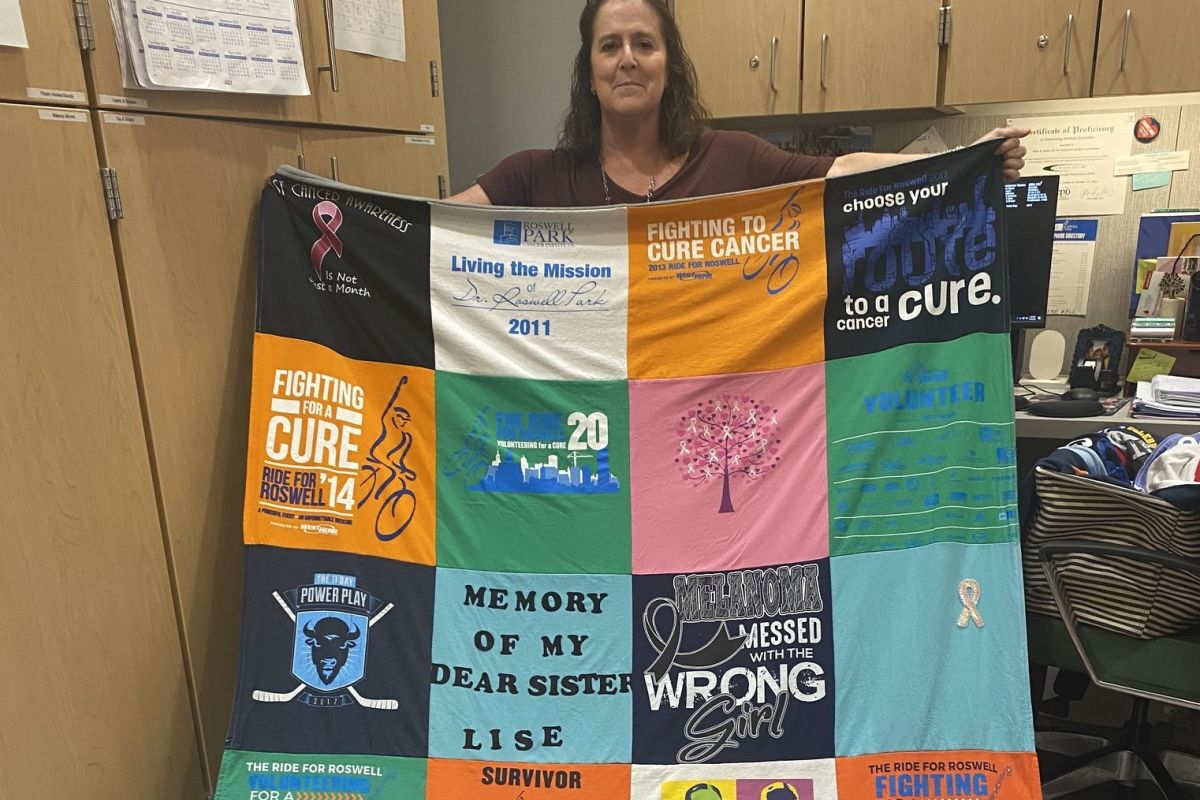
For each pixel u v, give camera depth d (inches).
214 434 58.9
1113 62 83.1
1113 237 95.2
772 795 55.8
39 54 45.1
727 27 92.7
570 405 60.2
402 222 60.1
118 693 53.1
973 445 58.3
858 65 90.1
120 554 52.5
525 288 60.6
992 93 87.3
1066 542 58.3
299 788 55.7
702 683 57.5
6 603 45.9
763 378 60.1
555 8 109.2
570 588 58.7
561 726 56.9
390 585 58.5
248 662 56.3
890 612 57.7
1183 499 52.8
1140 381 88.4
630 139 69.9
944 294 58.9
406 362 60.3
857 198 59.6
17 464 46.0
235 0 55.7
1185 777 73.5
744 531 59.0
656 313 60.6
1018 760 55.6
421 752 56.4
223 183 57.4
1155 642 57.8
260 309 58.2
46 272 46.7
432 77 79.0
